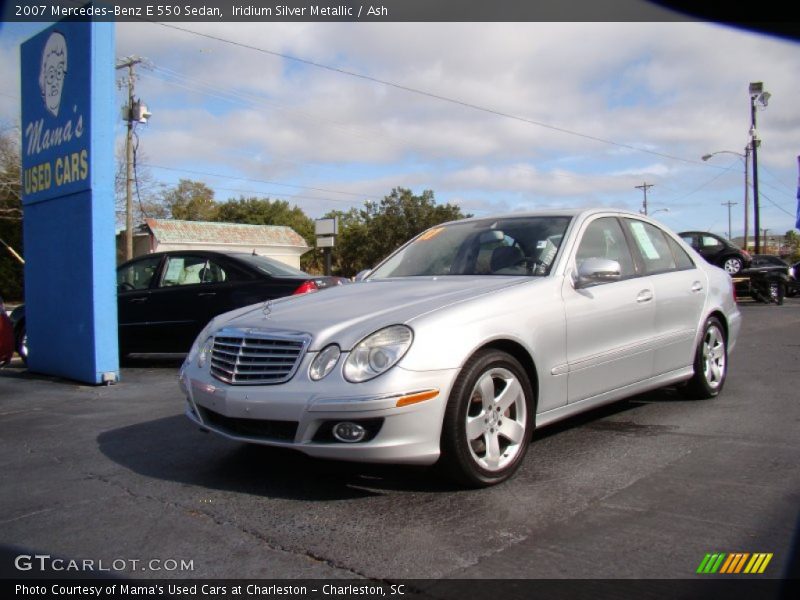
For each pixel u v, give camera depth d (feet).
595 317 14.57
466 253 16.33
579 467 13.25
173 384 24.85
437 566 9.28
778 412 17.37
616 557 9.37
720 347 19.30
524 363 13.25
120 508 11.84
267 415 11.69
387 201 155.84
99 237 24.64
